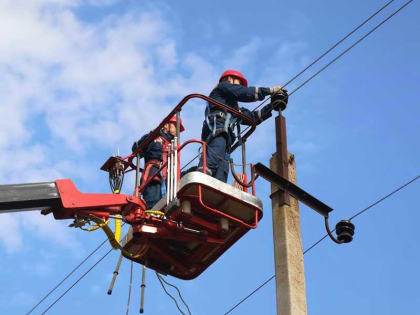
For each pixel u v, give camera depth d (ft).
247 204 39.88
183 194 39.22
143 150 45.19
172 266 43.88
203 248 42.57
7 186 39.47
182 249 43.11
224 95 43.27
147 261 43.32
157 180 44.16
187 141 40.34
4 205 39.14
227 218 40.24
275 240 39.91
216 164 41.14
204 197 39.47
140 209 40.98
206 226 40.52
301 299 38.09
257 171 40.93
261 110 43.60
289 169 42.42
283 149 42.68
